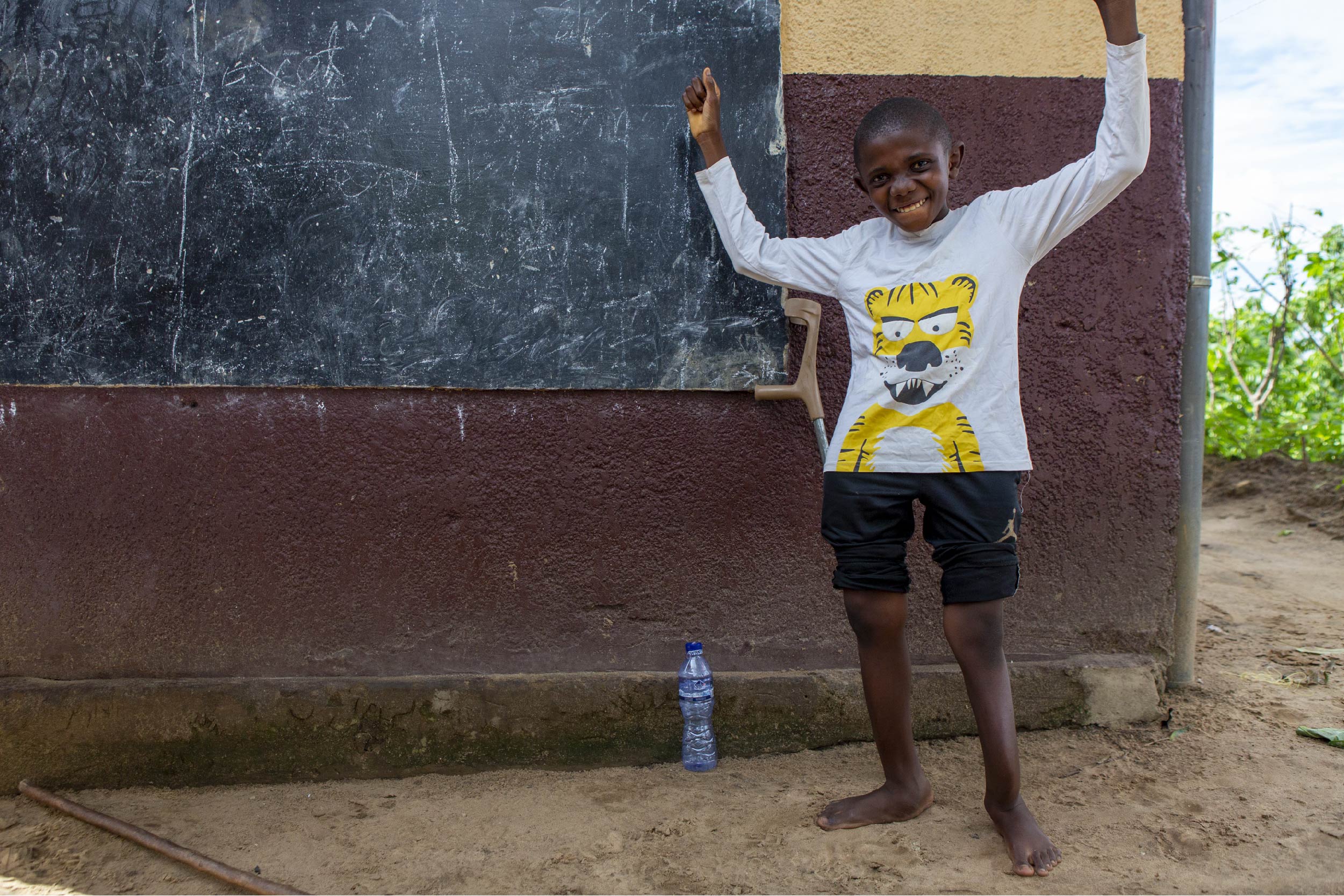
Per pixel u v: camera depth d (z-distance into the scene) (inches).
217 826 93.1
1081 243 108.3
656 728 105.3
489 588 106.2
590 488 106.2
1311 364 307.7
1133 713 108.7
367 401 104.6
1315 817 87.0
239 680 104.0
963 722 107.3
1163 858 81.2
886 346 83.5
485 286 104.3
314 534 104.9
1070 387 109.0
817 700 106.0
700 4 104.0
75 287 103.3
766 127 104.0
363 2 102.6
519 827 90.9
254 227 103.1
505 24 103.3
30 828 93.8
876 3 105.8
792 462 107.0
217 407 104.0
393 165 103.3
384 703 103.5
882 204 83.3
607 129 104.2
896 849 83.7
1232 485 281.1
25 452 104.3
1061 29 107.3
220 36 102.3
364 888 80.8
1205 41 115.3
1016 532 82.7
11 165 102.8
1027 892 76.9
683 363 105.3
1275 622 152.6
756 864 82.6
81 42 102.3
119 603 104.9
